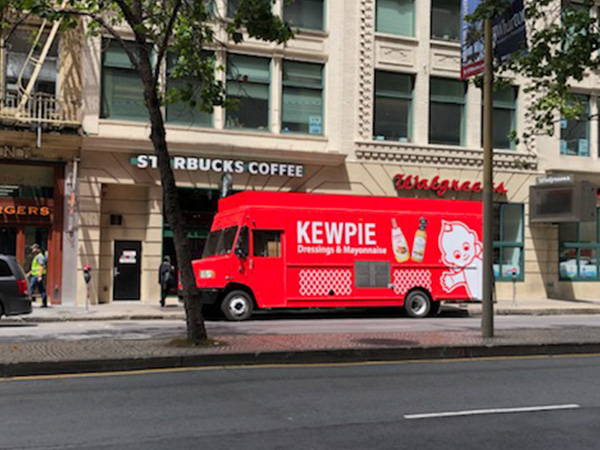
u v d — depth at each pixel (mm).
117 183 23625
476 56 14016
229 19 24828
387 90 27422
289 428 6617
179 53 13508
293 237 19719
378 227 20688
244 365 10500
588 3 14695
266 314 21812
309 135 26078
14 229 22797
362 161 26547
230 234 19531
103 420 6891
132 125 23688
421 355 11445
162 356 10148
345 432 6488
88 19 22922
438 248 21391
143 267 24344
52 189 23188
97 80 23297
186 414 7176
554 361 11438
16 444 5984
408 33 27875
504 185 28797
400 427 6711
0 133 21750
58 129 22328
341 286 20094
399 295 20781
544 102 14508
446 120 28359
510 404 7855
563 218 27750
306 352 10883
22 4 11375
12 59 22625
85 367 9742
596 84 30203
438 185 27328
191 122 24641
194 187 24422
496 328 15797
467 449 5965
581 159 30094
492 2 12828
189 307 11742
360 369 10266
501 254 29094
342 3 26578
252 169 24922
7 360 9570
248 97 25469
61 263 22969
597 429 6727
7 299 16797
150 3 13969
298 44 26016
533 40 14773
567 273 30328
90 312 20719
